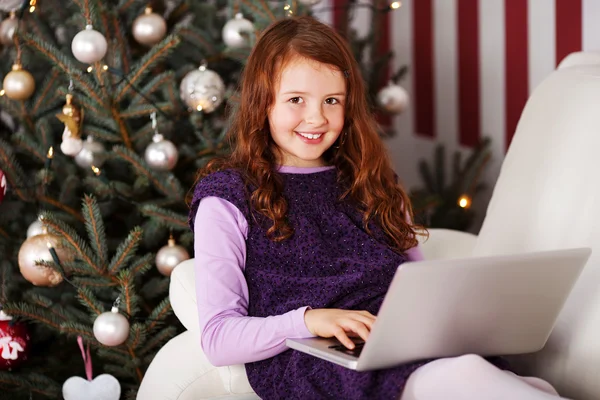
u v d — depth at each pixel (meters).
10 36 2.39
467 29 3.15
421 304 1.22
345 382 1.34
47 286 2.29
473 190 2.83
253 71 1.66
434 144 3.35
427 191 2.98
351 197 1.72
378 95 2.61
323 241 1.62
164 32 2.34
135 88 2.23
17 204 2.41
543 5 2.85
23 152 2.40
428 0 3.29
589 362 1.45
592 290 1.50
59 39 2.57
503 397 1.18
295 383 1.43
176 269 1.78
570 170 1.65
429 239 1.97
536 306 1.36
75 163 2.39
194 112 2.31
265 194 1.60
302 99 1.62
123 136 2.28
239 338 1.48
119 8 2.33
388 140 3.54
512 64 2.99
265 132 1.68
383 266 1.61
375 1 2.77
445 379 1.24
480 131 3.15
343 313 1.42
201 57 2.48
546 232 1.64
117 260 2.08
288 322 1.45
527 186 1.74
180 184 2.27
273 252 1.59
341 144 1.76
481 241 1.82
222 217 1.59
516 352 1.43
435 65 3.30
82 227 2.34
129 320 2.04
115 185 2.25
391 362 1.28
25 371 2.33
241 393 1.59
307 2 2.37
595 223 1.55
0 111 2.71
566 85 1.78
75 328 2.06
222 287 1.54
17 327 2.21
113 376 2.11
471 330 1.32
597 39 2.67
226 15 2.66
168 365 1.64
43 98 2.36
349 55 1.69
